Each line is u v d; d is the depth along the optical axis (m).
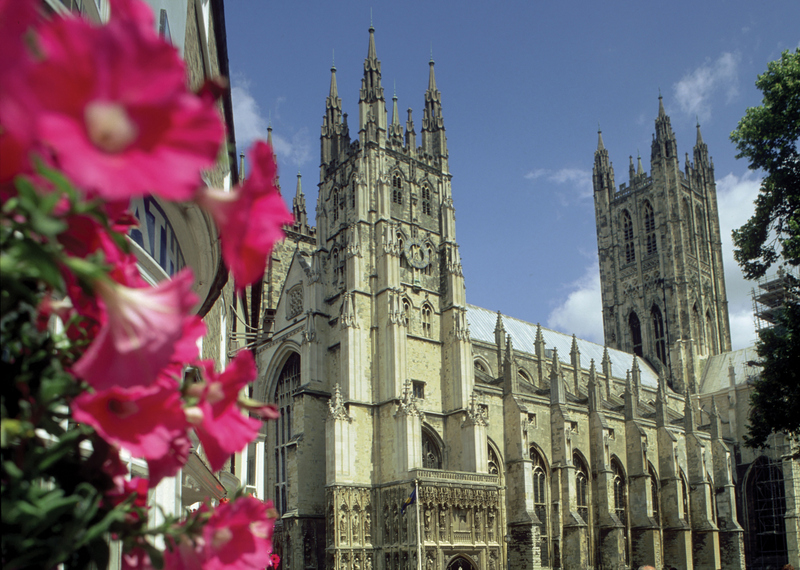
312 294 83.19
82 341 4.90
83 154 3.07
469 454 75.88
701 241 151.00
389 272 79.62
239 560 4.89
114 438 4.27
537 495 88.38
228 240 3.88
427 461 77.31
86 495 4.50
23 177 3.66
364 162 84.88
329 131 93.00
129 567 4.95
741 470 121.50
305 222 108.56
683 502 109.56
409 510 67.19
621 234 153.62
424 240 86.50
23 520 3.99
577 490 93.81
